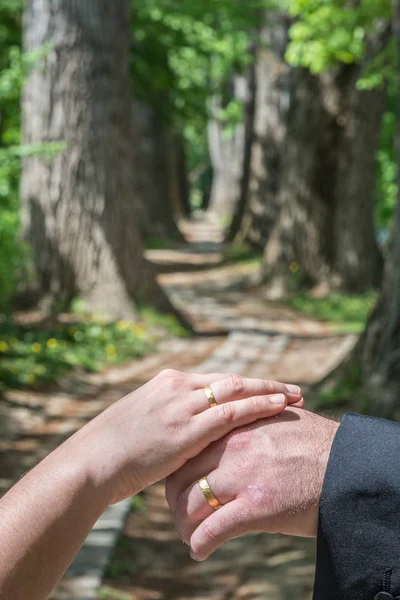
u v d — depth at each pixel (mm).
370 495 1056
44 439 6582
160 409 1203
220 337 12750
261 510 1127
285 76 23281
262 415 1186
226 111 27656
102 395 8398
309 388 7766
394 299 6938
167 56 16625
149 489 5961
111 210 12227
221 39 19344
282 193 17781
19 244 11398
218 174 53094
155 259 23703
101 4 12164
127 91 12555
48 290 12047
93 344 10484
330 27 12609
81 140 12117
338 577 1059
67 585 4203
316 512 1116
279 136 23406
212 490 1161
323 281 17312
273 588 4348
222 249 26688
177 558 4855
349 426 1123
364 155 17297
